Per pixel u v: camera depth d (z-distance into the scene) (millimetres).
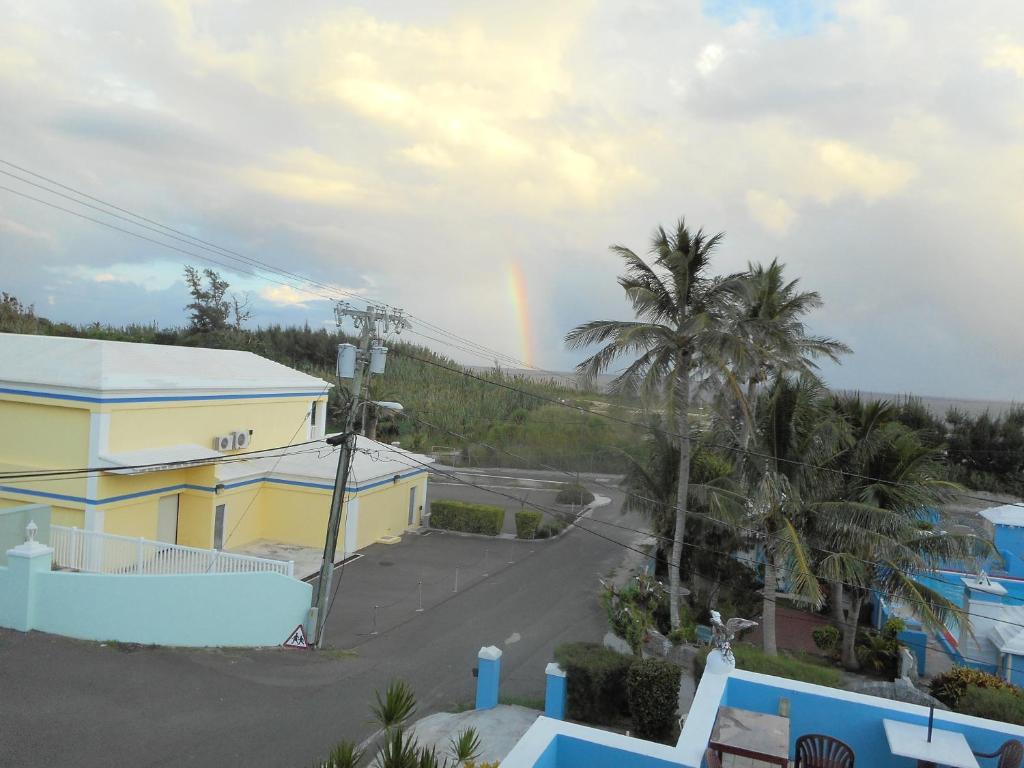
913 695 16984
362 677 17078
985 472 53469
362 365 19453
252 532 28406
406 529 33531
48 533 19781
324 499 28172
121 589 16766
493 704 14906
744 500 22469
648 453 28312
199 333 73438
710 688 8047
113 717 13359
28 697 13539
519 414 58094
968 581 22484
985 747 7477
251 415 29453
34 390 22844
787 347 24656
